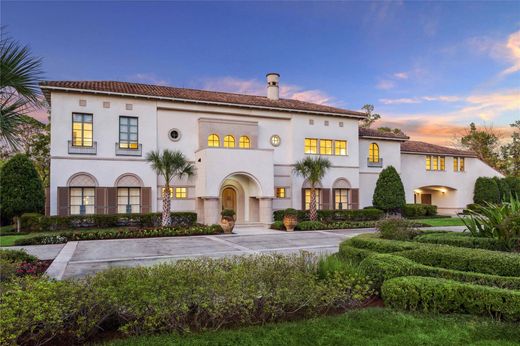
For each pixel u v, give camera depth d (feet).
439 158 107.04
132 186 68.23
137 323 14.74
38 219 58.70
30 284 15.17
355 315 16.89
